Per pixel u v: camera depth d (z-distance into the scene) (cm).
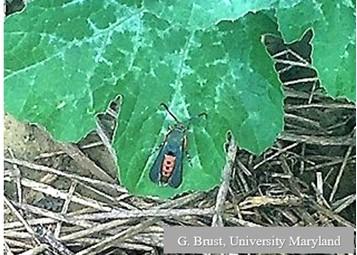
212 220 14
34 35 13
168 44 14
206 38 14
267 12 14
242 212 14
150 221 14
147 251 14
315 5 13
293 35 13
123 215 14
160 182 13
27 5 14
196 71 14
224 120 14
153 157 13
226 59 14
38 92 13
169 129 13
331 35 13
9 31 13
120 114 13
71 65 13
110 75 13
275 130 14
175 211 14
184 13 14
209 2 14
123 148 13
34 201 14
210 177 13
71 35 13
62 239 14
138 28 14
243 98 14
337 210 14
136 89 13
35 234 14
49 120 13
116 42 14
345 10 13
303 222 14
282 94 14
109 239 14
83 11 14
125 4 14
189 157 13
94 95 13
